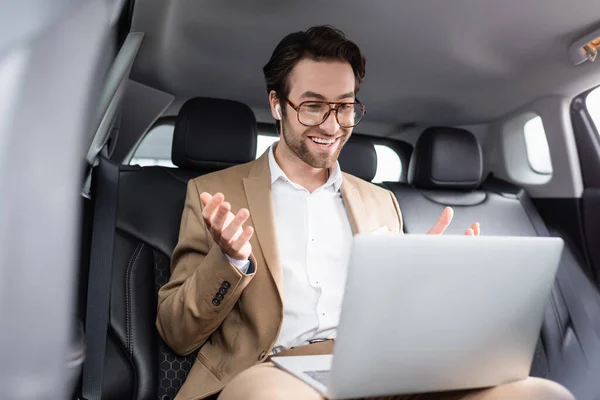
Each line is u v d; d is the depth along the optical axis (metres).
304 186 1.63
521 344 1.11
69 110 0.60
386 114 2.81
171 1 1.92
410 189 2.33
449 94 2.61
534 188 2.65
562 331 2.20
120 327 1.56
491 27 2.11
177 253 1.55
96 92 0.71
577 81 2.39
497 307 1.04
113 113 1.57
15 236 0.56
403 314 0.96
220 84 2.48
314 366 1.22
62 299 0.60
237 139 1.92
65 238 0.60
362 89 2.58
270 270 1.43
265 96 2.59
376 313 0.94
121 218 1.69
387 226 1.68
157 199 1.76
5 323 0.55
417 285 0.95
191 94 2.52
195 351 1.59
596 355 2.19
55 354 0.60
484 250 0.99
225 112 1.92
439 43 2.21
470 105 2.70
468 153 2.37
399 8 1.99
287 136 1.55
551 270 1.09
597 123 2.47
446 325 1.00
